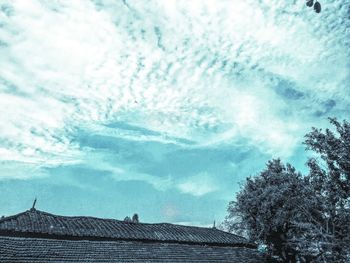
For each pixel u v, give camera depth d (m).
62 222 22.64
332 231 18.59
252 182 29.48
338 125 18.75
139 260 20.05
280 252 26.45
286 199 23.41
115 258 19.52
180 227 28.17
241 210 28.70
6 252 16.88
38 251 18.00
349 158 17.78
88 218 25.08
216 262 22.69
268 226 26.02
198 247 24.98
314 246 19.06
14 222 20.30
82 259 18.33
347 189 17.88
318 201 19.03
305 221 22.00
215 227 32.03
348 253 16.98
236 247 27.22
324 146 18.42
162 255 21.64
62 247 19.34
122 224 25.58
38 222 21.36
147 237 23.53
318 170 19.14
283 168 28.38
